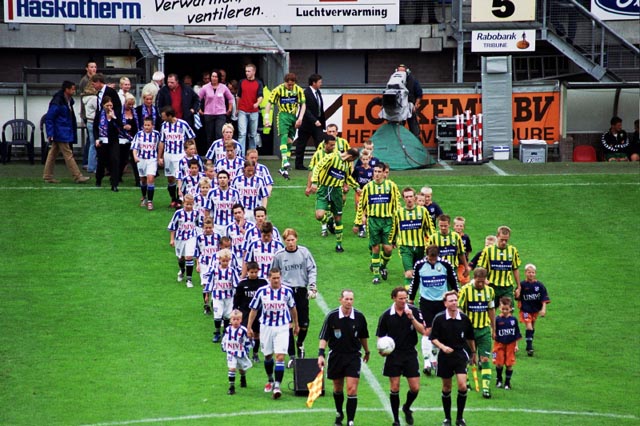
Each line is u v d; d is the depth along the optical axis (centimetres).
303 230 9675
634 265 8981
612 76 13175
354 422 5991
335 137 9075
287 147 11044
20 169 11438
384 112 11656
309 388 6134
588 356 7238
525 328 7762
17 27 13250
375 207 8331
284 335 6362
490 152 12269
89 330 7469
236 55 13212
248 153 8762
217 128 11044
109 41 13388
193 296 8200
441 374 5906
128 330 7494
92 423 5934
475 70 14062
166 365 6894
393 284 8450
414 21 13712
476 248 9169
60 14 12794
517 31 12938
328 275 8594
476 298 6475
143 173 9919
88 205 10100
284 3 13050
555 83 12344
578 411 6259
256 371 6875
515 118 12381
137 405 6216
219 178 8462
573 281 8606
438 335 5903
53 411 6112
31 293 8131
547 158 12406
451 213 10056
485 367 6488
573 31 13100
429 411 6222
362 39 13662
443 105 12306
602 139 12494
